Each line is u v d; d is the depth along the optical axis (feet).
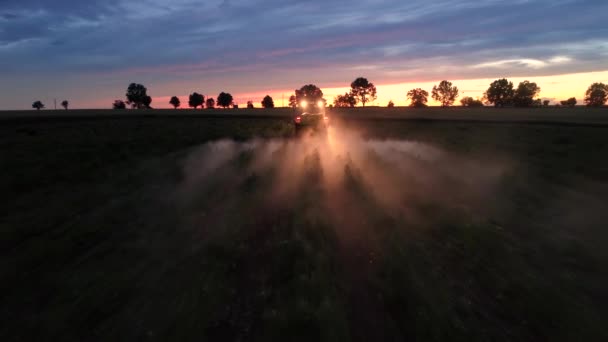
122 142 53.72
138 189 25.34
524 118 164.35
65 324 10.20
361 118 162.81
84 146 50.47
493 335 9.70
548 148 45.73
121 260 14.08
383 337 9.67
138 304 11.10
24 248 15.37
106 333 9.80
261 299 11.30
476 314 10.60
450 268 13.28
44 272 13.19
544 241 15.75
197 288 11.94
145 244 15.61
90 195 23.71
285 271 12.76
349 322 10.23
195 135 66.39
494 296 11.52
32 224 18.01
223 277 12.64
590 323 10.09
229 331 9.87
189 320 10.31
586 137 63.62
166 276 12.76
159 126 102.17
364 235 16.25
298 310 10.39
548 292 11.51
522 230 17.11
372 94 403.34
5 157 40.01
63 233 17.03
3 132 81.97
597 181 26.84
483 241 15.28
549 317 10.39
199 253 14.60
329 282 12.03
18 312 10.82
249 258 14.06
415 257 14.06
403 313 10.69
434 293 11.59
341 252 14.56
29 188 25.79
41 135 72.90
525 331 9.89
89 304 11.10
